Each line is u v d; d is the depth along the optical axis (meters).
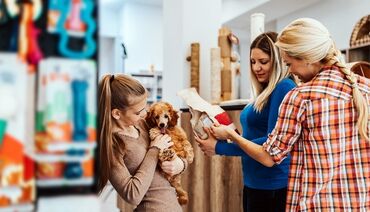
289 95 1.28
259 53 1.56
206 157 2.68
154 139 1.54
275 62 1.53
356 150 1.20
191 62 2.99
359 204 1.19
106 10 9.76
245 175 1.72
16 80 0.59
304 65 1.29
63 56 0.62
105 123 1.37
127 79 1.49
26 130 0.60
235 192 2.49
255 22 2.70
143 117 1.65
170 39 3.26
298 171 1.27
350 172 1.20
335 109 1.20
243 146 1.45
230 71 2.93
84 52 0.63
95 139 0.63
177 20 3.15
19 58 0.59
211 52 2.85
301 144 1.27
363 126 1.19
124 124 1.48
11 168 0.59
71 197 0.62
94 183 0.63
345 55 4.96
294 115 1.25
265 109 1.58
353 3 5.96
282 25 7.76
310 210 1.22
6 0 0.59
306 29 1.26
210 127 1.65
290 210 1.28
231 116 2.46
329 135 1.20
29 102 0.60
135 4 9.23
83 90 0.62
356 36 4.80
